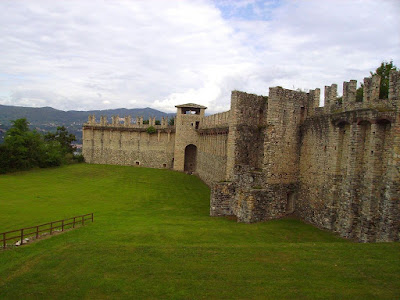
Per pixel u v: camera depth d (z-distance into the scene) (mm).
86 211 38719
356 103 25484
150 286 16422
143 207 41688
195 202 45375
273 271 17516
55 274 17953
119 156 87250
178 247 21734
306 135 32062
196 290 15891
